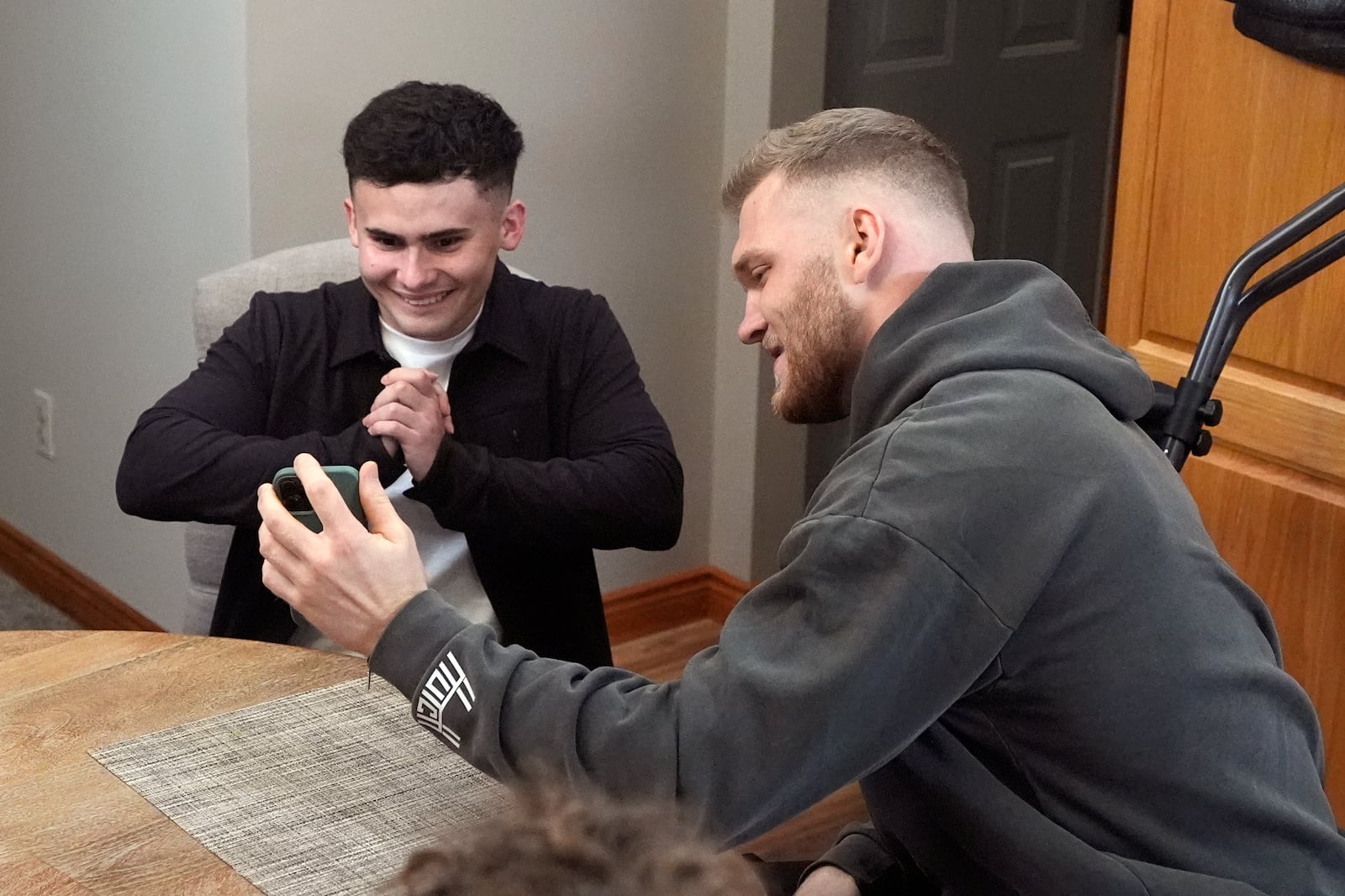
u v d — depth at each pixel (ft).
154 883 3.70
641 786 3.52
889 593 3.38
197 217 8.57
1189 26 6.63
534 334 6.33
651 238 9.91
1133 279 7.06
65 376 10.16
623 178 9.66
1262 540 6.79
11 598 10.86
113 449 9.80
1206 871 3.54
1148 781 3.55
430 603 3.82
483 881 1.45
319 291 6.34
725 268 10.27
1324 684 6.66
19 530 11.11
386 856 3.84
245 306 6.58
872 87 9.96
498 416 6.24
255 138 8.11
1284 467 6.70
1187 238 6.79
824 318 4.05
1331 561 6.53
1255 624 3.80
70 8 9.31
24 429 10.77
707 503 10.79
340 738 4.50
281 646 5.13
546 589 6.21
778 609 3.58
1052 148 10.68
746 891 1.50
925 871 4.04
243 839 3.91
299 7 8.08
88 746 4.40
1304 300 6.42
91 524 10.23
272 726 4.56
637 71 9.53
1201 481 7.00
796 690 3.40
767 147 4.16
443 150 5.68
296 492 4.22
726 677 3.51
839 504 3.51
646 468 6.10
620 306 9.89
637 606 10.62
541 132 9.19
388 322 6.17
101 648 5.06
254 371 6.18
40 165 9.95
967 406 3.57
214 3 8.08
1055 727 3.59
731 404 10.48
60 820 3.99
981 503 3.42
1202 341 5.50
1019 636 3.52
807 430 10.78
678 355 10.30
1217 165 6.61
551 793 1.60
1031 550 3.43
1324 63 6.07
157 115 8.72
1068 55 10.55
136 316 9.28
